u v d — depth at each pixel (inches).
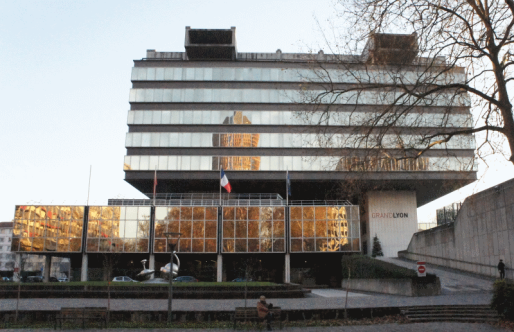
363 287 1505.9
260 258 2453.2
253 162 2367.1
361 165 650.2
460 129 685.3
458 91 652.7
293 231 2187.5
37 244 2144.4
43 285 1224.8
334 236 2185.0
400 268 1263.5
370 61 644.1
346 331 711.7
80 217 2174.0
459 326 729.6
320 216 2207.2
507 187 1243.2
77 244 2148.1
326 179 2342.5
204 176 2357.3
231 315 852.0
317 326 773.3
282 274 2591.0
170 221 2175.2
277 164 2364.7
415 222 2524.6
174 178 2352.4
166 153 2375.7
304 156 2361.0
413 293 1098.7
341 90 674.2
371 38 630.5
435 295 1091.3
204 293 1128.2
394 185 2362.2
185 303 1031.0
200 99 2433.6
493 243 1309.1
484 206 1359.5
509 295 725.9
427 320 802.8
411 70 676.7
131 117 2411.4
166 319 849.5
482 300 936.9
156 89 2445.9
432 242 1724.9
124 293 1133.7
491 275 1312.7
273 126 2409.0
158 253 2176.4
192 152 2379.4
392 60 643.5
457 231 1528.1
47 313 851.4
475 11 628.7
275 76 2463.1
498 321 738.2
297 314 834.2
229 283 1375.5
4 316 847.7
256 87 2454.5
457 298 995.9
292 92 2440.9
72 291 1144.2
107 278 2234.3
